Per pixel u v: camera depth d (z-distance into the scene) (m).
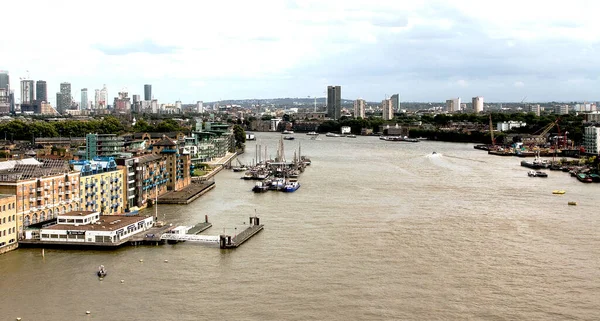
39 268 188.12
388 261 195.50
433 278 179.12
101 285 173.00
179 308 156.00
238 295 165.12
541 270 187.12
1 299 161.75
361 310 155.00
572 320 150.25
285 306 157.38
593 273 184.38
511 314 153.38
